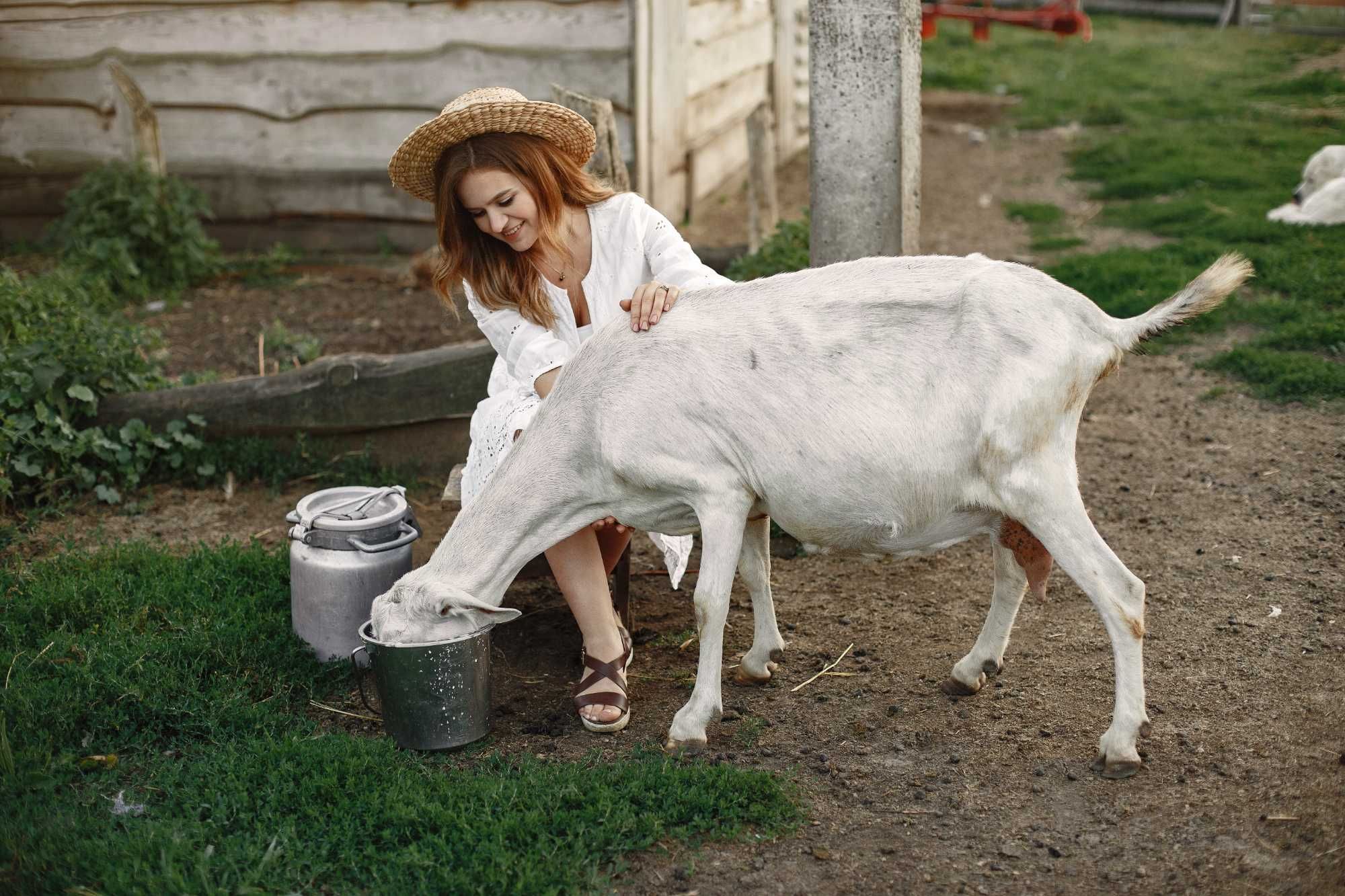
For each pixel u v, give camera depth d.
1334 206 7.72
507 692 3.82
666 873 2.90
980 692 3.64
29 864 2.86
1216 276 2.91
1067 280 7.18
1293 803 3.01
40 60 9.05
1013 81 15.42
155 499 5.31
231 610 4.11
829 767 3.30
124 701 3.57
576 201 3.58
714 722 3.54
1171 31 18.53
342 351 7.00
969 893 2.78
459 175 3.37
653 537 3.87
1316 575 4.18
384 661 3.33
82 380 5.36
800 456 3.09
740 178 11.27
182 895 2.78
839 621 4.16
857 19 4.71
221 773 3.27
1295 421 5.43
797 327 3.12
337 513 3.91
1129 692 3.11
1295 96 12.92
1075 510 2.98
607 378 3.24
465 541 3.34
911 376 3.02
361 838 3.00
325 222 9.18
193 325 7.61
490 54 8.40
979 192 10.31
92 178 8.41
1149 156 10.70
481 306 3.69
